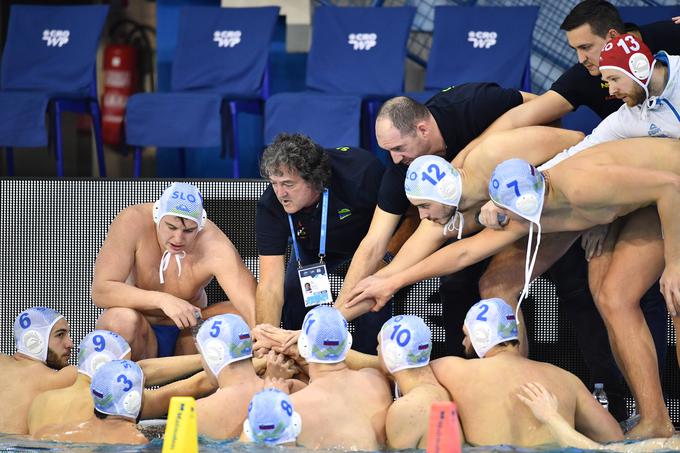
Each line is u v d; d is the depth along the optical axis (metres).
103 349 15.96
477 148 16.06
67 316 21.06
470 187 15.80
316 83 28.53
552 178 15.02
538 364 14.87
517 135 16.17
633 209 14.92
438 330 19.92
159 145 27.44
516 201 14.76
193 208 17.84
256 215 18.28
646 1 30.23
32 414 15.88
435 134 16.75
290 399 14.05
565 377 14.78
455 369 14.92
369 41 28.50
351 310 16.78
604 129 15.79
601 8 17.02
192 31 29.72
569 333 19.47
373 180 17.70
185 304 17.78
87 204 21.02
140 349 18.00
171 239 17.95
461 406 14.60
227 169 32.03
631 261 15.58
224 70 29.09
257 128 31.92
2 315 21.16
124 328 17.61
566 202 14.95
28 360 17.06
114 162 39.25
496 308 15.10
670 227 14.53
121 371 14.91
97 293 18.06
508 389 14.45
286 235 18.23
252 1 32.75
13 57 29.45
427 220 16.97
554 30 31.09
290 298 18.78
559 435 13.88
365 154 17.98
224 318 15.45
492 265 17.06
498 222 15.55
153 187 20.92
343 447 13.86
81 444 14.74
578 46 17.17
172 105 27.34
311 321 14.72
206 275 18.67
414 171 15.70
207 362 15.35
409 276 16.39
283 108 26.70
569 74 17.62
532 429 14.23
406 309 19.97
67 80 28.91
